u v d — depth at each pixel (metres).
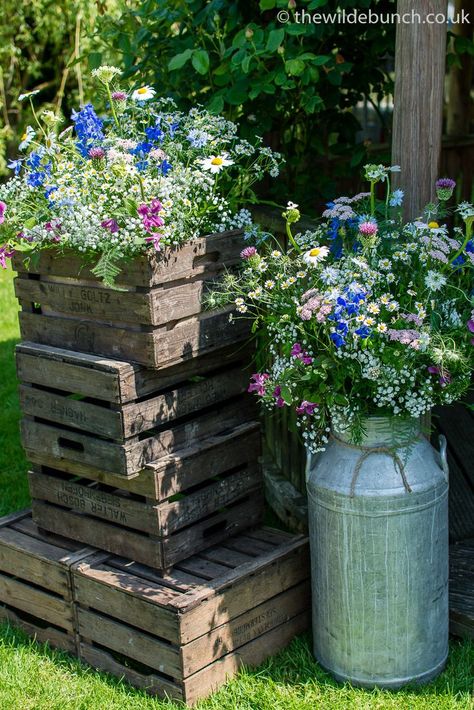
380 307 2.74
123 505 3.08
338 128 4.62
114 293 2.92
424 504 2.84
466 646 3.14
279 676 3.06
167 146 3.21
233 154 3.63
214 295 2.97
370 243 2.76
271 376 2.96
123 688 3.02
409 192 3.08
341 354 2.69
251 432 3.32
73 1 8.88
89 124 3.11
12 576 3.49
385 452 2.84
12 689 3.02
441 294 2.87
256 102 4.18
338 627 2.97
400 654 2.94
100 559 3.18
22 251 3.01
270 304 3.00
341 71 4.07
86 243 2.83
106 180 2.96
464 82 5.91
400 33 2.99
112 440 3.01
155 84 4.33
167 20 4.25
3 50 9.62
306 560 3.26
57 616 3.27
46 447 3.22
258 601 3.09
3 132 9.72
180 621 2.82
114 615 3.05
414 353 2.68
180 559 3.10
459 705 2.85
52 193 2.88
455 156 5.95
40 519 3.40
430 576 2.92
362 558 2.87
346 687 2.99
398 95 3.04
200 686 2.93
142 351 2.90
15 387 5.98
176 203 2.96
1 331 7.18
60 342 3.13
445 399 2.82
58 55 10.05
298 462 3.91
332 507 2.88
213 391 3.18
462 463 4.09
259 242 3.19
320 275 2.77
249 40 3.76
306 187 4.44
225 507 3.37
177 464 3.03
